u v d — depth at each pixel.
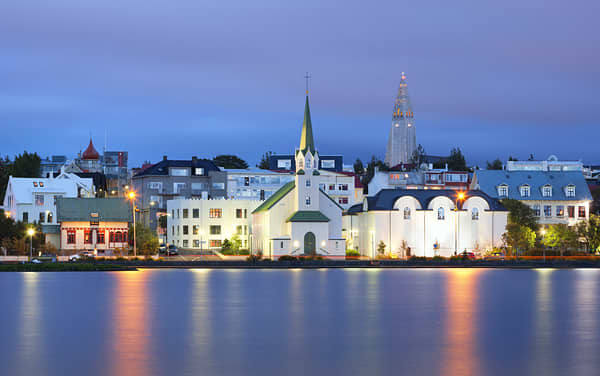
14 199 167.50
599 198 197.25
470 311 74.69
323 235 154.75
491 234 155.88
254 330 61.97
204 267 132.88
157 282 105.38
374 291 93.25
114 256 146.12
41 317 69.25
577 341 56.44
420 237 154.12
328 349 53.12
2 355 50.81
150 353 51.41
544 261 136.00
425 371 46.22
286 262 135.12
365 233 160.25
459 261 136.88
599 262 135.62
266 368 46.91
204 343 55.34
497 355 51.00
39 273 122.06
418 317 70.12
